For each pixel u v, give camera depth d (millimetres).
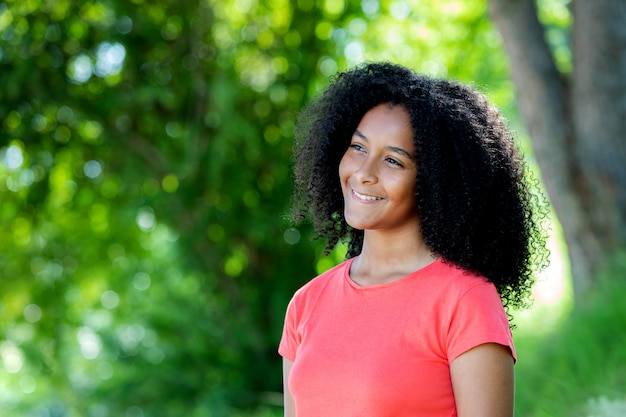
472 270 2396
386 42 10484
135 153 9664
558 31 10711
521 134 10844
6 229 10422
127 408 10234
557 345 6508
